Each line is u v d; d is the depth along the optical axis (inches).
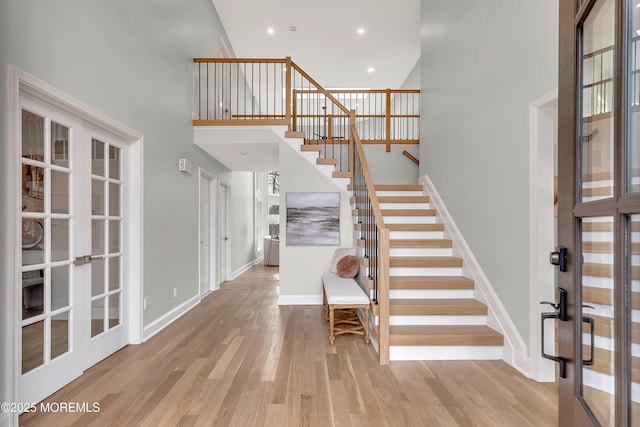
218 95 248.7
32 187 85.1
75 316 99.7
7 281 72.9
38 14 81.1
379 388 94.6
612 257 30.3
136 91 125.9
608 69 32.4
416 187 205.9
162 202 149.1
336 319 157.8
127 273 127.3
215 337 136.0
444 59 171.5
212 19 232.4
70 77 91.6
